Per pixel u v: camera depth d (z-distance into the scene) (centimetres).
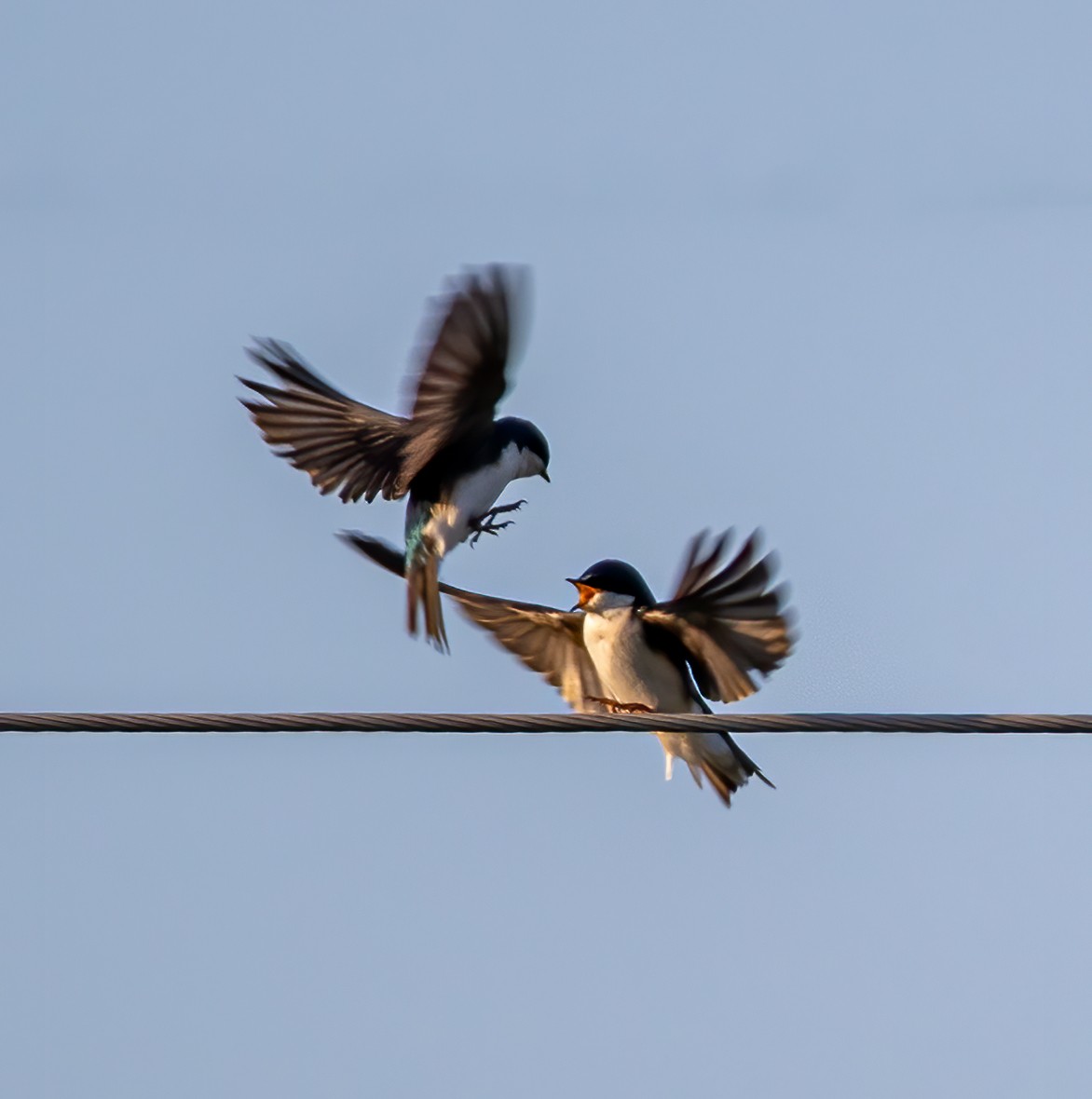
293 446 1259
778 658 1248
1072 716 1048
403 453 1245
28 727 1020
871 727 1055
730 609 1227
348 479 1264
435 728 1033
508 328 1059
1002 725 1047
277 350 1248
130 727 1022
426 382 1086
